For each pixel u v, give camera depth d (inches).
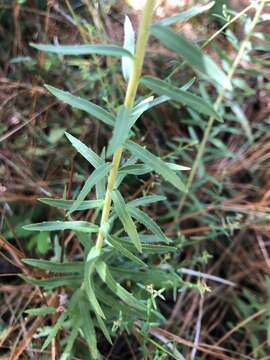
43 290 13.8
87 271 10.8
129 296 11.1
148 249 11.5
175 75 16.0
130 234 9.7
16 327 13.4
